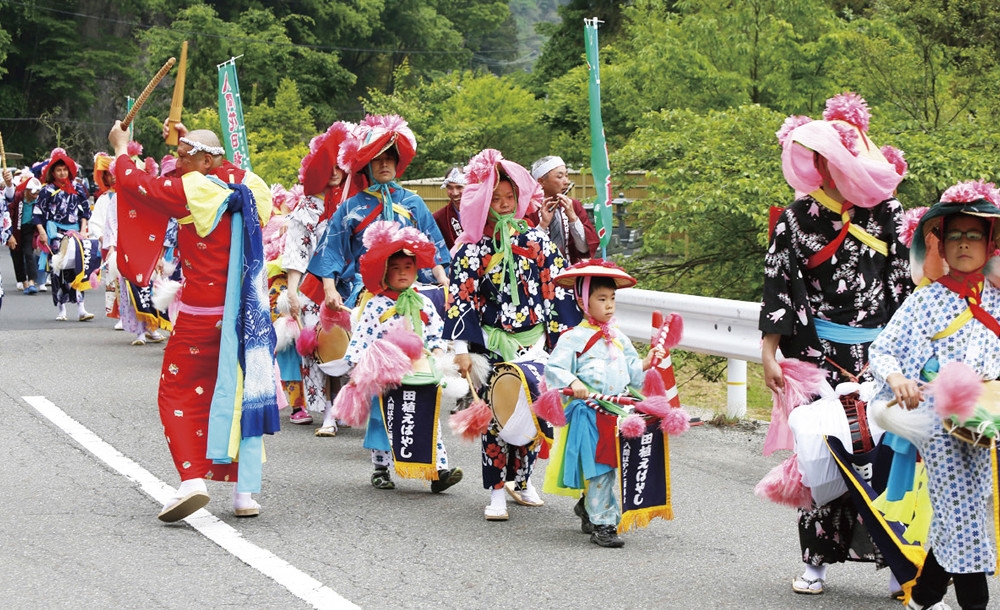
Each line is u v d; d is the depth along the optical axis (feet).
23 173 62.54
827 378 17.30
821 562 17.35
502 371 21.34
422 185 95.96
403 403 22.82
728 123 50.21
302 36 208.95
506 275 22.04
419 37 239.50
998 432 14.40
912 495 16.03
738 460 26.73
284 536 20.36
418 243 23.57
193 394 20.99
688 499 23.36
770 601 17.24
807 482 16.71
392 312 23.99
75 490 23.09
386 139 25.68
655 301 32.07
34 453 26.14
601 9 137.39
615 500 20.29
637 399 19.80
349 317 27.02
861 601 17.26
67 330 48.01
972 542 15.11
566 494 20.61
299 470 25.76
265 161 105.50
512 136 103.91
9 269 77.00
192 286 21.02
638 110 64.34
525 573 18.51
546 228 28.40
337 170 28.53
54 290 51.19
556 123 101.71
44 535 20.03
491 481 21.88
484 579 18.15
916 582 15.87
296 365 30.55
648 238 51.06
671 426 19.30
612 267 20.02
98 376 36.52
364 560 19.04
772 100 62.49
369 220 26.14
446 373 22.81
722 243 50.80
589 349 20.07
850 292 17.22
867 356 17.20
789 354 17.58
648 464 19.62
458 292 22.13
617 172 51.65
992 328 15.34
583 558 19.38
